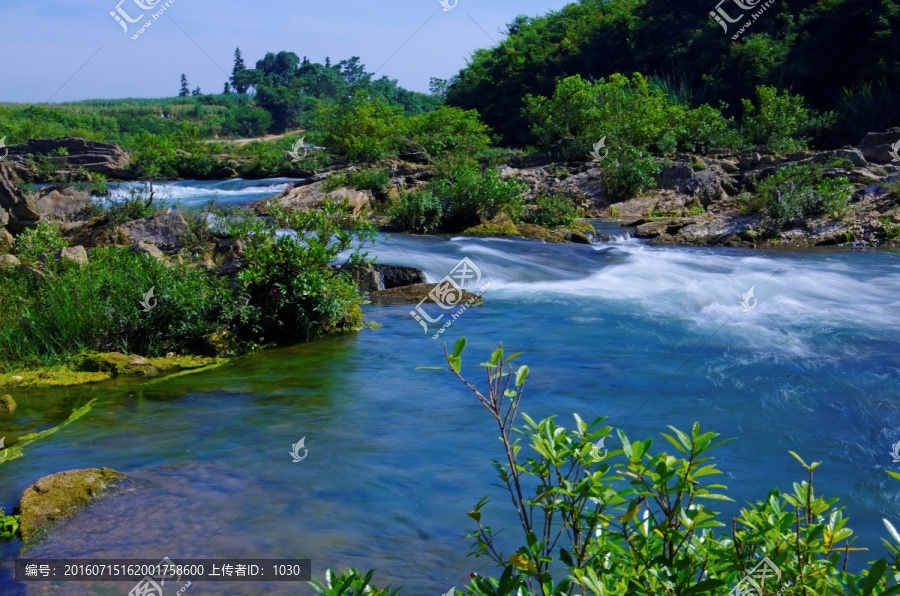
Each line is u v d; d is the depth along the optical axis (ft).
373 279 44.34
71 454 21.47
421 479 19.58
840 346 31.30
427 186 76.95
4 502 18.49
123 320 32.22
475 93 179.52
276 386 27.73
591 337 33.53
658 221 66.23
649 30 152.66
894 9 111.75
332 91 284.41
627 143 90.89
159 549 16.24
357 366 30.12
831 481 19.04
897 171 71.10
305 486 19.29
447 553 15.98
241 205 72.49
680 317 37.01
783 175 66.08
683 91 129.70
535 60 165.37
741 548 8.20
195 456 21.25
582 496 8.41
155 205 61.41
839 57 118.73
